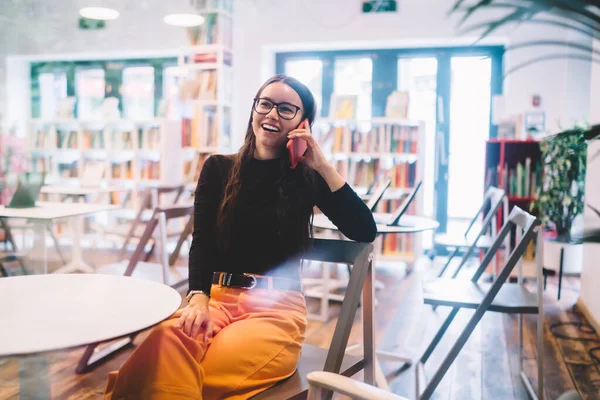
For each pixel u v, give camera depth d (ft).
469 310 12.64
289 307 4.99
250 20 20.13
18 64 23.75
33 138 20.72
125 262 9.82
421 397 6.95
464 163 20.08
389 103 17.75
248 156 5.37
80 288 4.38
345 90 20.97
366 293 5.18
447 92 19.89
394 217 10.19
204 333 4.50
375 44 19.67
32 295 4.15
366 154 17.66
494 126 19.47
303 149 5.08
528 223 7.08
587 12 2.31
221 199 5.46
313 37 19.66
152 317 3.59
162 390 3.78
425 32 18.56
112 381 4.12
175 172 20.04
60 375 8.33
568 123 17.02
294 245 5.21
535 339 10.46
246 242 5.20
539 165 15.74
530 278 15.78
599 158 11.19
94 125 20.90
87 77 23.91
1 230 18.61
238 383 4.18
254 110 5.34
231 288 5.15
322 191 5.37
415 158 17.72
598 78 11.69
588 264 11.97
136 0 21.25
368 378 5.18
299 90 5.34
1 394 7.45
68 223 18.93
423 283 8.52
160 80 22.98
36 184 11.78
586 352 9.75
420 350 9.90
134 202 19.81
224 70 19.01
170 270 9.33
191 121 19.10
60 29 22.49
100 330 3.31
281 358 4.46
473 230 19.06
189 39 18.98
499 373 8.76
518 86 17.85
